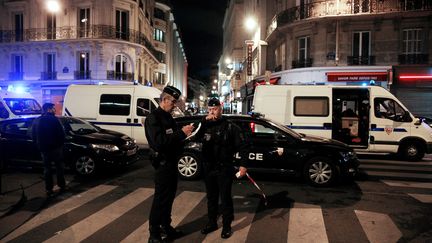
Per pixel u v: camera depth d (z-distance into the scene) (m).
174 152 3.91
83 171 7.72
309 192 6.53
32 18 27.97
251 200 5.94
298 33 20.89
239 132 4.24
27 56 28.58
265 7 27.56
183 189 6.65
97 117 11.87
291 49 21.39
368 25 19.17
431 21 18.30
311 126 10.63
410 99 18.73
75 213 5.16
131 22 28.64
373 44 19.11
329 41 19.58
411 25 18.66
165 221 4.06
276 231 4.48
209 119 4.21
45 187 6.53
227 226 4.21
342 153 6.96
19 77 28.86
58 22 27.50
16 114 11.52
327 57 19.52
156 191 3.90
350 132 10.70
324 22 19.52
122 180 7.43
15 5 28.39
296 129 10.68
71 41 26.64
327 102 10.59
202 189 6.66
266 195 6.27
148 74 35.09
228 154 4.19
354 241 4.18
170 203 3.97
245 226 4.66
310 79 19.88
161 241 3.93
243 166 4.20
